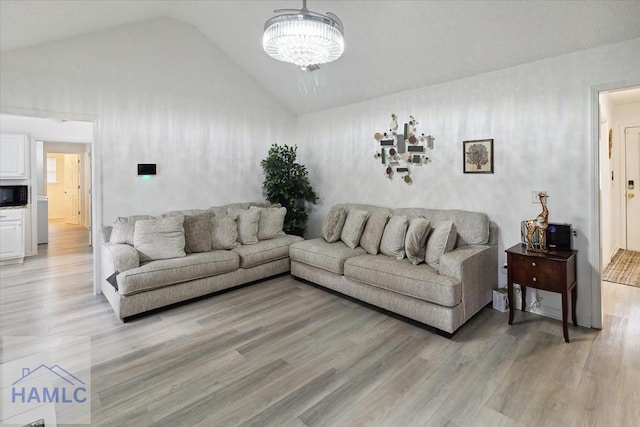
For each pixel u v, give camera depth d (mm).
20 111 3154
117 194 3742
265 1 3369
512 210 3166
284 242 4254
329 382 2076
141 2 3238
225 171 4633
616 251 5227
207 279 3457
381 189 4266
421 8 2836
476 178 3387
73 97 3428
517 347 2459
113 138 3695
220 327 2844
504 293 3107
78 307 3246
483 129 3316
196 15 3943
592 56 2678
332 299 3492
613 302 3271
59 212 10484
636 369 2152
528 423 1705
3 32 2680
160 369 2219
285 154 4918
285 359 2344
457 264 2670
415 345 2520
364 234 3721
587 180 2748
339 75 4133
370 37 3371
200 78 4344
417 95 3846
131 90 3795
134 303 2953
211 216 3943
